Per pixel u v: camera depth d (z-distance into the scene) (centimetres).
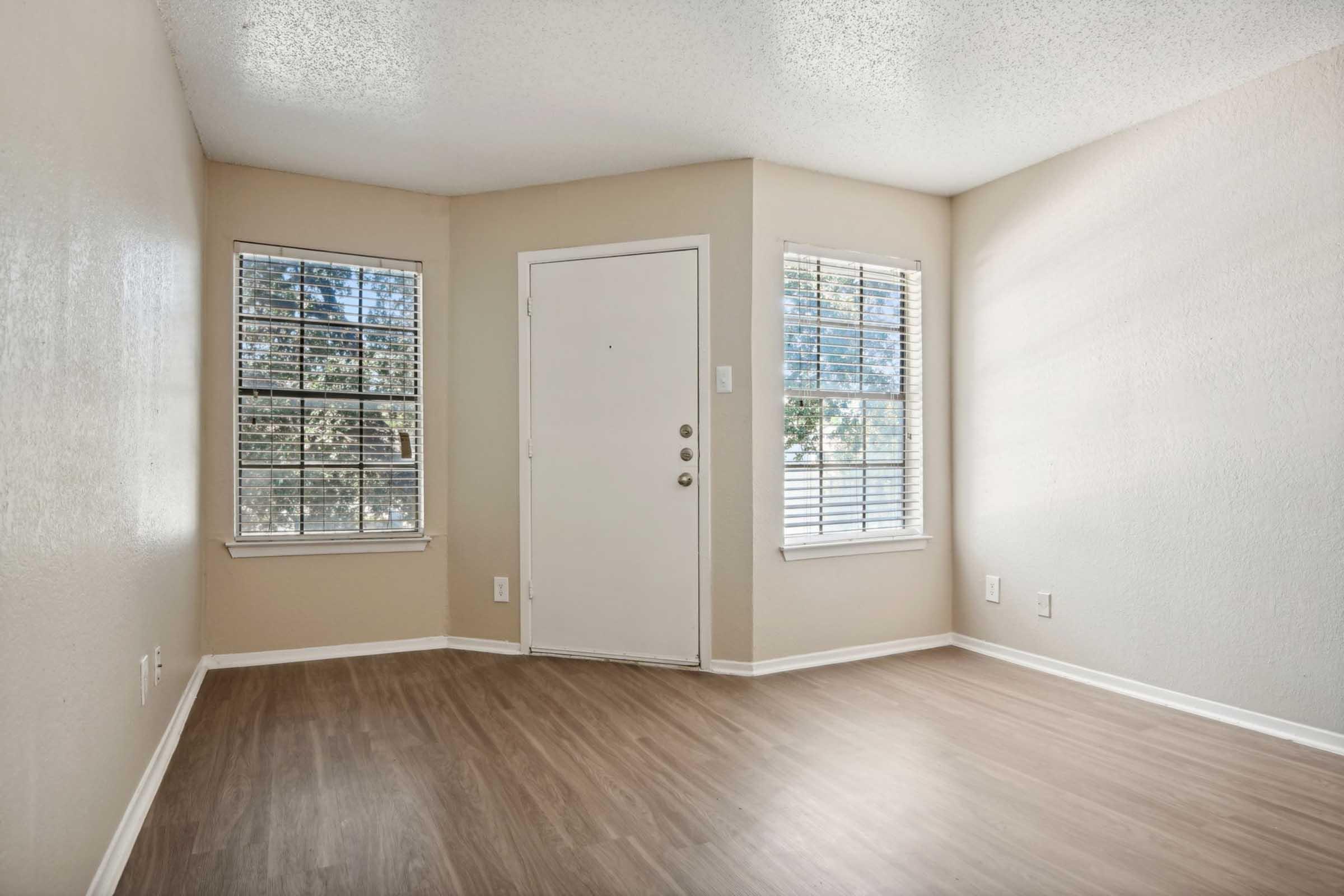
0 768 111
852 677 335
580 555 362
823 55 256
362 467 368
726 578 342
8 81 114
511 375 373
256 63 258
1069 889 171
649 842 192
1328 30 240
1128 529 312
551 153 335
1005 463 364
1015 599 360
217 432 342
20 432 119
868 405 377
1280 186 264
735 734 265
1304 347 258
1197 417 288
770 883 174
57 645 136
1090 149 326
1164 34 242
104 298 167
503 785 224
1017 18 232
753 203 340
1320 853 187
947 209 391
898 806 212
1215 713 283
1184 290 293
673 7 227
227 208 344
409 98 284
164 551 236
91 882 156
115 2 177
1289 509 262
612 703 297
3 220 112
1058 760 244
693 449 346
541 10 228
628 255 356
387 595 372
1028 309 353
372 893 169
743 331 340
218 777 228
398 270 375
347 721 276
